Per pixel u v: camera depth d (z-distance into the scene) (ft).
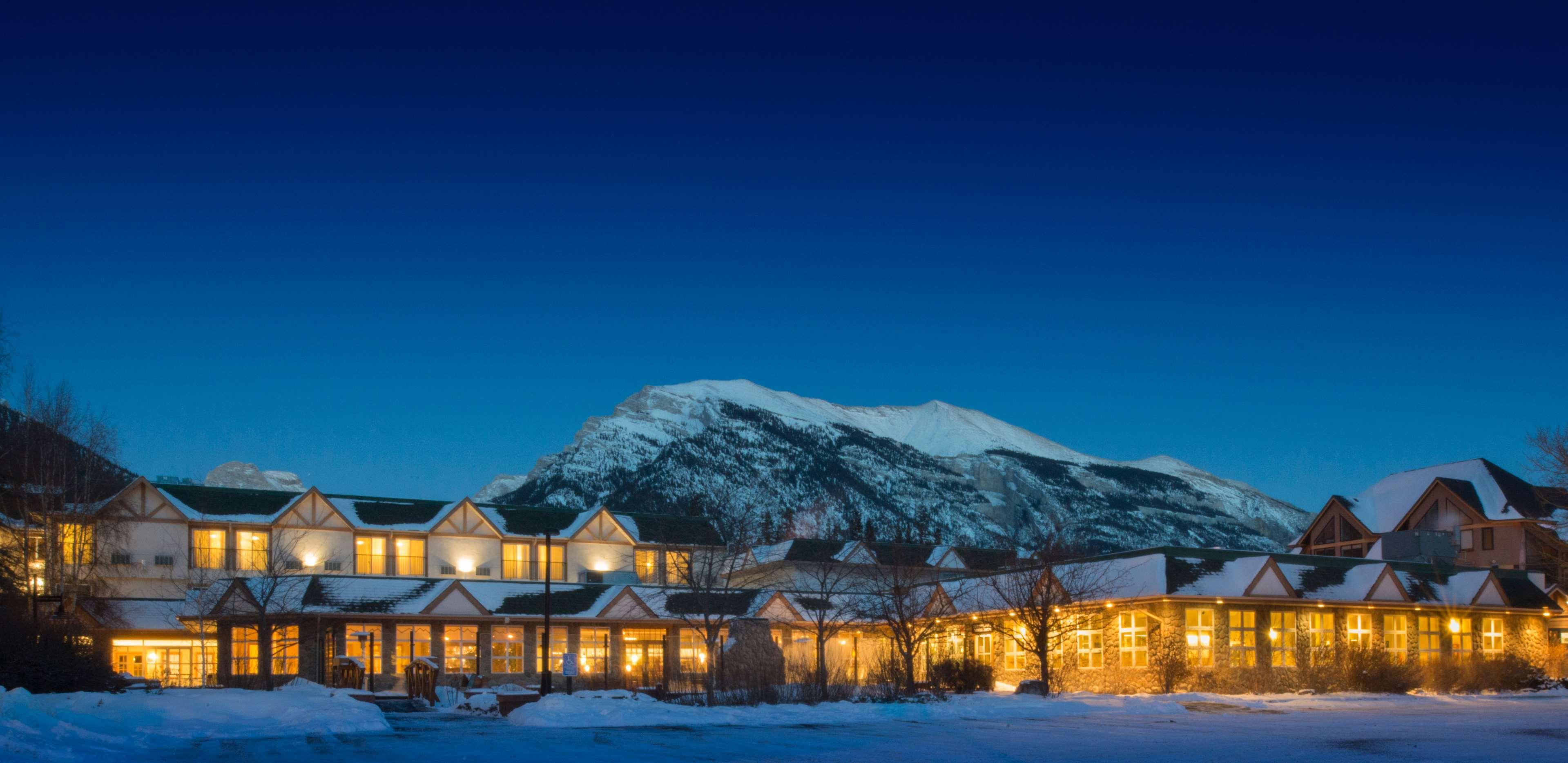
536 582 187.52
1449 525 239.71
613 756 76.33
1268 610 151.12
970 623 163.84
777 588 214.69
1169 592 143.64
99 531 196.44
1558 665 170.30
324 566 210.79
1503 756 74.33
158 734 88.99
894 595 156.35
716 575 204.85
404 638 170.91
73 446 193.16
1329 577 159.84
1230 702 124.67
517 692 122.31
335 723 96.68
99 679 121.70
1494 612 168.25
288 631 167.32
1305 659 152.35
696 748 81.56
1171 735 89.76
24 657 114.32
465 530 222.07
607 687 167.02
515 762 73.41
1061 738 88.17
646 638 185.16
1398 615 161.48
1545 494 215.31
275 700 111.14
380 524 217.97
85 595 184.55
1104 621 153.38
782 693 125.70
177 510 203.92
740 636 171.12
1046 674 138.10
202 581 181.27
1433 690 146.61
